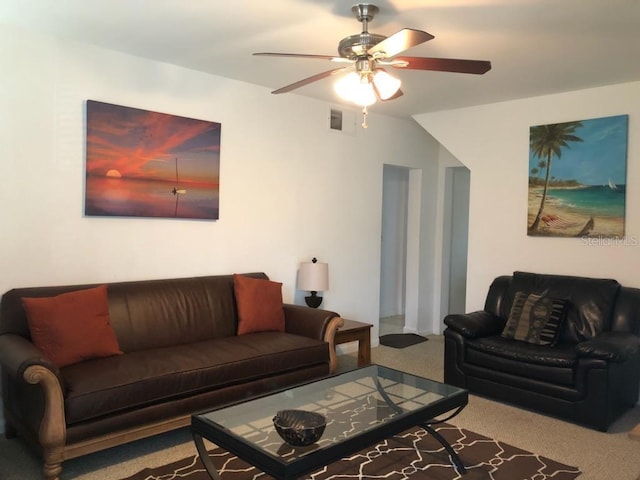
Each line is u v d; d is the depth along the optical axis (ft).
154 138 11.78
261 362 10.45
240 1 8.46
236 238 13.62
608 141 13.20
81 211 10.84
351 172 16.61
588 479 8.61
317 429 7.04
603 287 12.59
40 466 8.62
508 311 13.85
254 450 6.54
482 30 9.50
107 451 9.39
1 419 9.95
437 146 19.93
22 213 10.09
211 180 12.89
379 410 8.32
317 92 14.65
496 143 15.34
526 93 14.15
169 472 8.57
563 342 12.53
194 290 12.03
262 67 12.26
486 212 15.61
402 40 7.25
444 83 13.16
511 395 11.89
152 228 11.97
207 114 12.85
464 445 9.92
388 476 8.64
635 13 8.67
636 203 12.84
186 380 9.21
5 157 9.85
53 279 10.52
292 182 14.88
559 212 14.03
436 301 20.15
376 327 17.79
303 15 8.98
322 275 14.61
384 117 17.62
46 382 7.60
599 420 10.54
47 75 10.27
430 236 19.95
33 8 8.94
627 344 10.83
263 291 12.69
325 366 11.94
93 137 10.85
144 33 10.09
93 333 9.47
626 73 12.15
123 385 8.39
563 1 8.20
